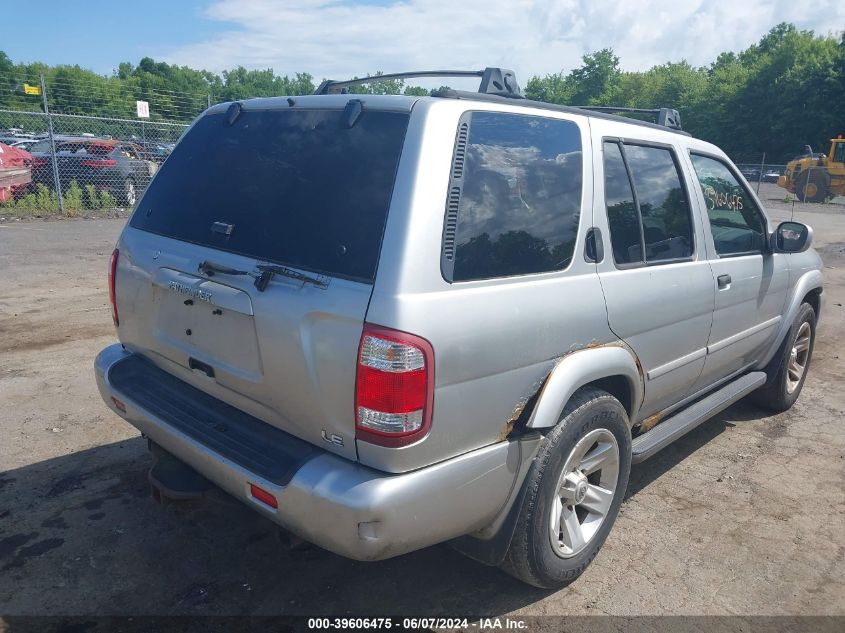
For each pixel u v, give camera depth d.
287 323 2.44
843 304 9.45
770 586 3.21
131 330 3.31
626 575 3.26
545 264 2.78
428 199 2.39
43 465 4.03
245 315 2.59
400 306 2.25
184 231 3.05
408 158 2.43
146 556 3.23
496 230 2.61
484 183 2.60
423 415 2.30
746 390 4.56
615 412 3.10
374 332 2.24
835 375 6.38
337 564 3.24
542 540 2.86
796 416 5.33
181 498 2.84
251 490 2.50
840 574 3.32
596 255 3.03
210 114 3.38
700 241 3.81
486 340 2.46
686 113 68.00
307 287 2.43
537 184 2.81
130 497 3.73
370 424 2.27
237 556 3.27
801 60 55.69
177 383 3.15
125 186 16.78
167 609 2.89
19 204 15.09
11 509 3.57
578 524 3.13
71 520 3.49
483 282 2.51
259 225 2.73
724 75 64.69
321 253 2.47
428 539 2.46
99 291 8.33
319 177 2.64
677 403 3.97
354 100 2.72
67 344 6.23
